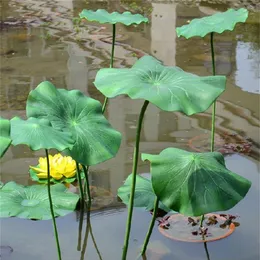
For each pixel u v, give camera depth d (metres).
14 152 4.60
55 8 8.94
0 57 6.65
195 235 3.53
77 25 7.98
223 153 4.54
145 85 2.62
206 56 6.66
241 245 3.44
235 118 5.14
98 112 3.31
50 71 6.19
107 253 3.36
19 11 8.75
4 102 5.39
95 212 3.76
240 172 4.25
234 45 7.04
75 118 3.26
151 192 3.88
